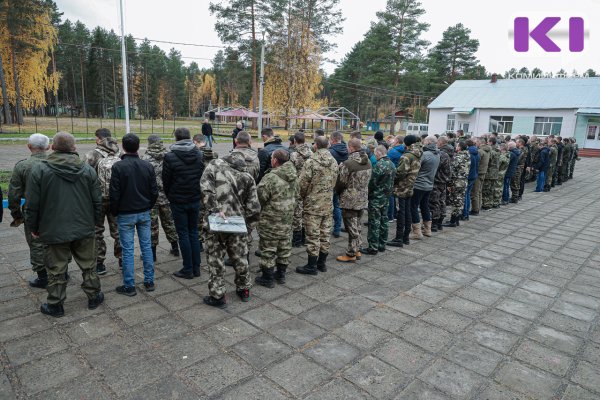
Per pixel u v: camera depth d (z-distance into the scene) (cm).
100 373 277
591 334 358
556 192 1218
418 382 281
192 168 421
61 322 344
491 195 903
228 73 4497
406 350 321
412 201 630
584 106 2639
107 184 426
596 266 544
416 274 493
